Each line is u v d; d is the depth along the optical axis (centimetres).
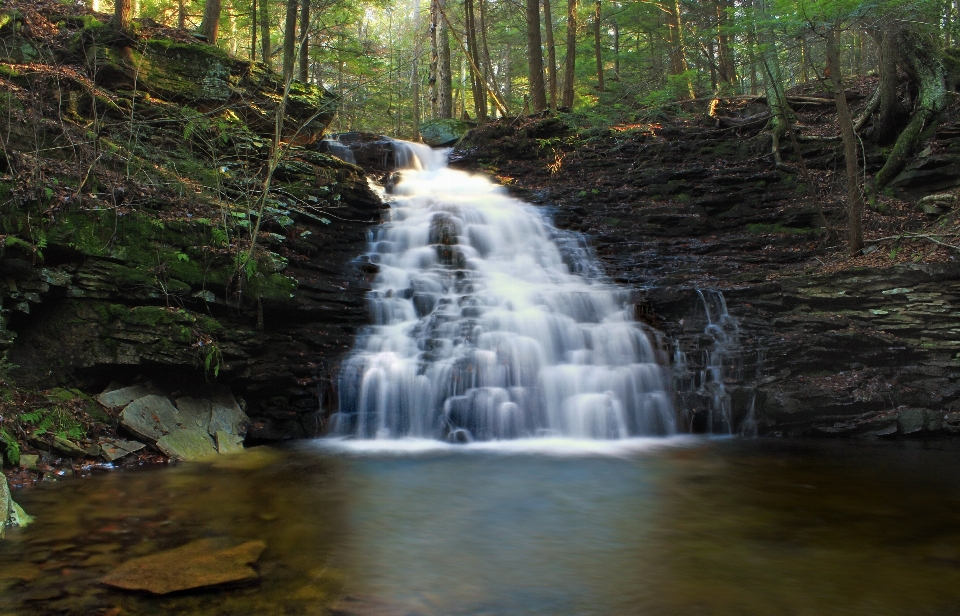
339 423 970
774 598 443
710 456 866
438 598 442
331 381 984
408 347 1051
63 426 751
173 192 972
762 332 1089
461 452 883
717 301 1147
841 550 530
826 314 1085
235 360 902
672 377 1059
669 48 2941
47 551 503
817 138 1673
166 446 801
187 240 912
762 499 671
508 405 984
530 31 2141
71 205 817
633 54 2912
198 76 1236
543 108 2133
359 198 1405
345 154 1770
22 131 866
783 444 941
